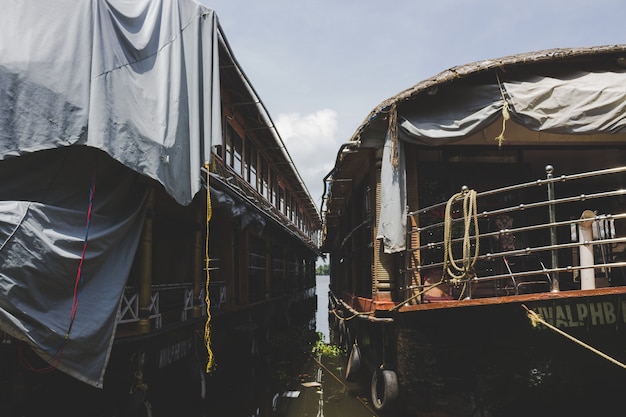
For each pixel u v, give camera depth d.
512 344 6.07
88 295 5.64
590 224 6.41
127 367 6.53
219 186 9.09
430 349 6.66
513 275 6.16
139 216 6.75
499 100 7.43
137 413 6.30
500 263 8.45
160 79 6.96
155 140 6.56
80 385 5.92
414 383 6.96
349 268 14.94
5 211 5.06
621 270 8.38
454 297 8.15
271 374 12.96
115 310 5.86
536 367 5.97
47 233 5.28
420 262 8.07
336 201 15.42
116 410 6.36
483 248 8.52
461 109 7.66
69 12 5.89
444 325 6.52
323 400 10.25
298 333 19.00
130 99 6.36
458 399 6.38
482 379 6.21
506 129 8.48
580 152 8.97
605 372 5.75
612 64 7.61
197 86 7.59
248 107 13.73
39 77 5.54
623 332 5.68
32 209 5.22
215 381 10.59
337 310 15.48
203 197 8.32
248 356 13.03
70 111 5.66
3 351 5.29
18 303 4.95
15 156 5.32
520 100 7.27
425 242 8.36
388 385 7.48
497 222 8.55
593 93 7.06
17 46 5.54
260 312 15.48
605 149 8.89
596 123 7.06
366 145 8.41
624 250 8.84
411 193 8.34
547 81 7.33
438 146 8.68
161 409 7.64
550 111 7.18
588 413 5.85
